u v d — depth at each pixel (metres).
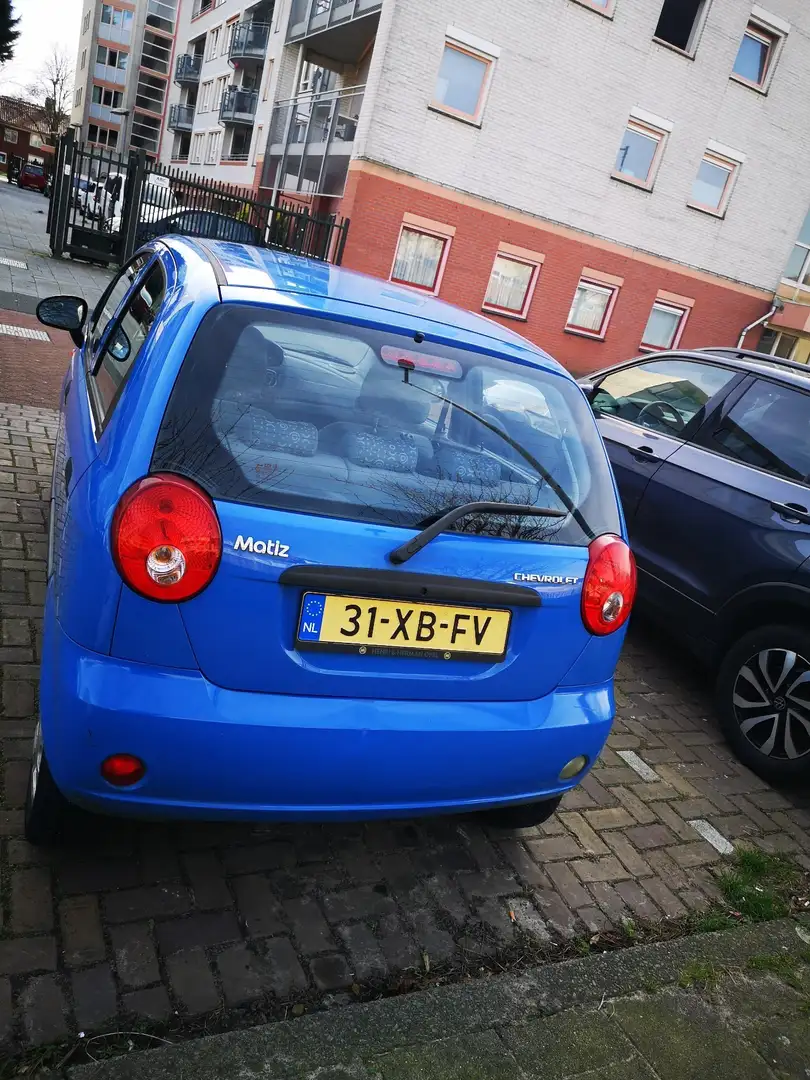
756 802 3.47
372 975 2.12
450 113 17.16
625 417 5.06
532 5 17.06
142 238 16.23
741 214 21.38
